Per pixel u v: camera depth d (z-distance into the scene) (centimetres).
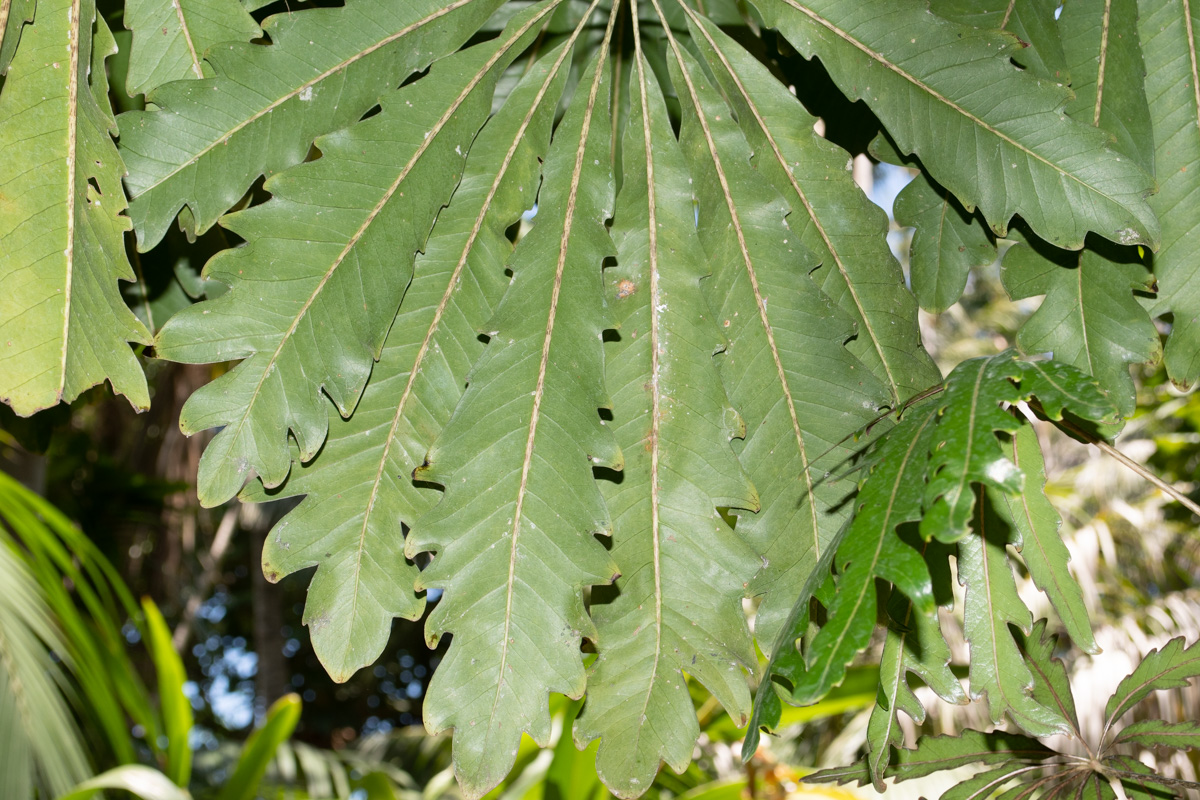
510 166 80
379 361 79
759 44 90
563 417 78
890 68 80
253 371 77
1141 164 81
